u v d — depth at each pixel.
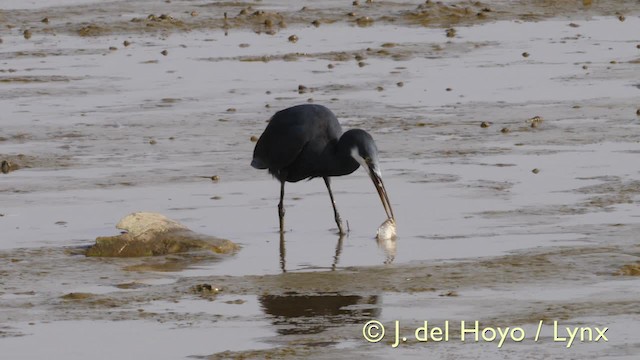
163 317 12.11
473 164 19.91
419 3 39.00
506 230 15.63
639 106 24.86
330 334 11.44
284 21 36.88
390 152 21.05
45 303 12.66
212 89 27.61
